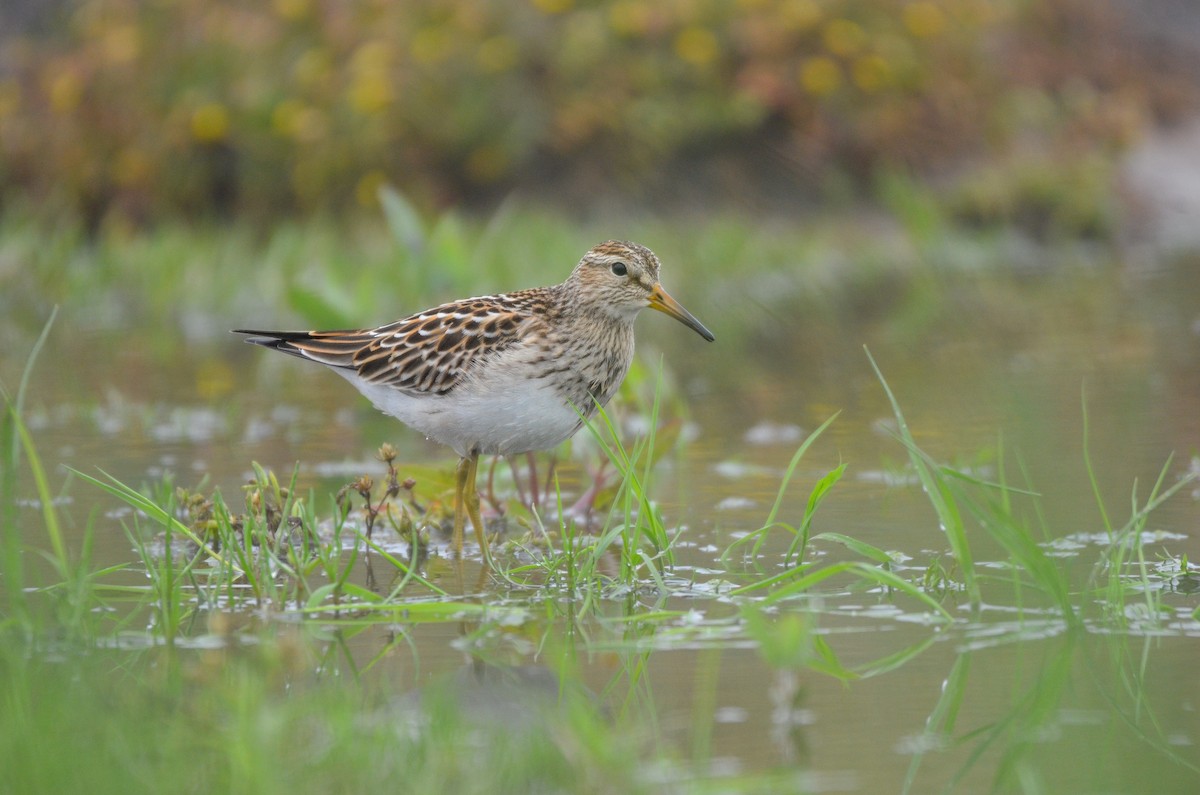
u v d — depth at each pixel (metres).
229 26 25.59
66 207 24.48
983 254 23.70
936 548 9.45
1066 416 13.34
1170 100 29.53
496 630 7.98
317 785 5.73
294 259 21.61
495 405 9.88
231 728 6.36
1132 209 25.67
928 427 13.21
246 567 8.56
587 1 25.98
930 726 6.47
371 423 14.55
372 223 23.39
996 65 28.44
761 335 18.95
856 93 25.69
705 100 24.91
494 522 10.96
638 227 23.50
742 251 22.16
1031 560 7.90
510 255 20.94
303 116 24.22
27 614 7.96
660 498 11.14
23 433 8.13
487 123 24.50
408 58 24.86
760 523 10.30
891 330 18.81
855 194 25.27
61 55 26.64
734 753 6.16
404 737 6.26
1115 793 5.76
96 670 7.29
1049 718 6.56
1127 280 21.22
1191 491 10.61
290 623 8.16
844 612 8.16
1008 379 15.32
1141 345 16.73
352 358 10.49
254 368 17.73
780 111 25.31
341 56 25.45
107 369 17.55
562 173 24.81
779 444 12.99
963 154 26.42
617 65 25.25
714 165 25.00
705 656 7.47
